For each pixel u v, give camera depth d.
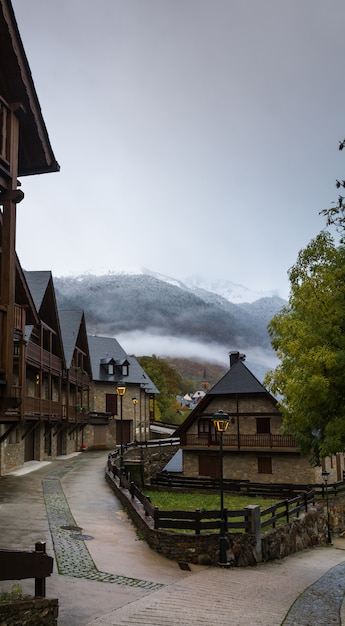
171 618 9.41
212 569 14.18
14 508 18.05
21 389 20.53
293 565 17.17
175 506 25.03
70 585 10.59
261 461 35.56
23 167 13.21
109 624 8.72
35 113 12.00
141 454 38.31
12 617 7.09
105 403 56.19
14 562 7.38
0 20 10.65
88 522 16.77
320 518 25.27
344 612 11.50
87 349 46.41
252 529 16.14
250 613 10.53
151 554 14.15
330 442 13.11
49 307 33.19
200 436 37.81
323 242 13.43
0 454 27.11
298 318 14.41
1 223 11.12
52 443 38.19
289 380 13.54
